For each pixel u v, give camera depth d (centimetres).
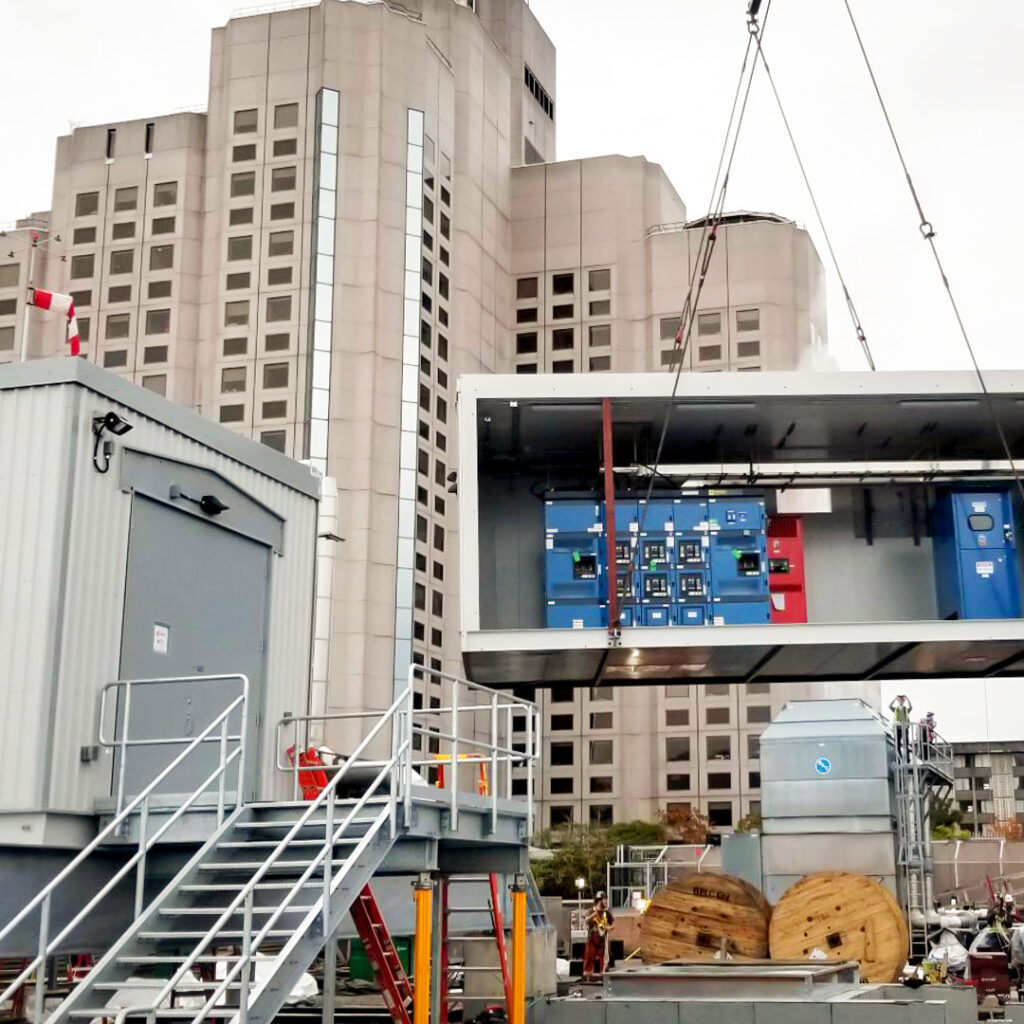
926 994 1952
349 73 10906
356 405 10300
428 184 11000
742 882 2264
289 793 1795
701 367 12275
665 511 2519
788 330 12225
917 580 2600
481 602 2525
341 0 11025
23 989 1897
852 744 2505
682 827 11075
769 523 2559
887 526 2630
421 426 10556
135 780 1492
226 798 1380
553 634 2294
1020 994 2358
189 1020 1263
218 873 1313
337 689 9700
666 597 2480
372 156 10738
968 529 2506
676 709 12075
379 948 1545
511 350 12619
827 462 2606
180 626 1599
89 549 1455
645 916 2288
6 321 11281
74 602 1427
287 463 1875
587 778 12038
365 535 10019
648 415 2367
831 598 2591
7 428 1459
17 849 1352
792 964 2059
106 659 1468
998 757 17288
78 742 1416
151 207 11162
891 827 2480
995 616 2467
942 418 2403
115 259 11175
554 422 2380
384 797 1346
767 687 11950
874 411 2361
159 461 1577
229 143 10994
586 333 12550
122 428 1498
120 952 1182
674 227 12950
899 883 2542
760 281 12306
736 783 11812
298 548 1884
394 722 1413
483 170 12194
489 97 12494
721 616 2481
